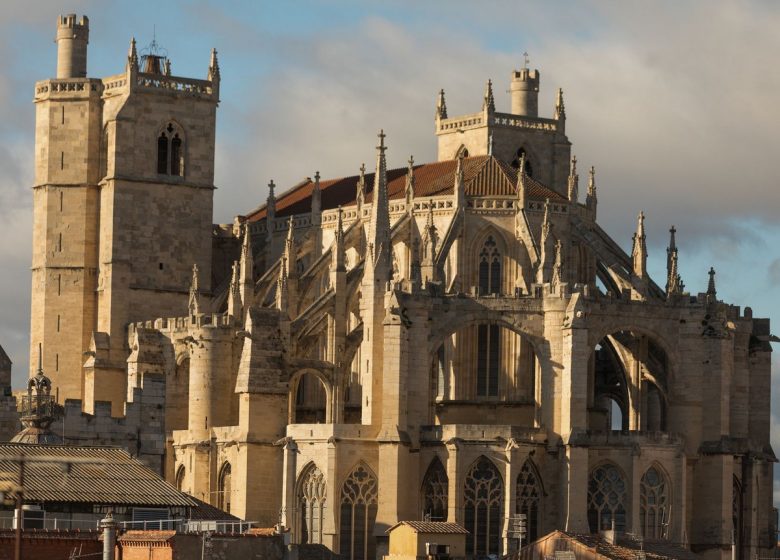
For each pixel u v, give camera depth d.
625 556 174.12
